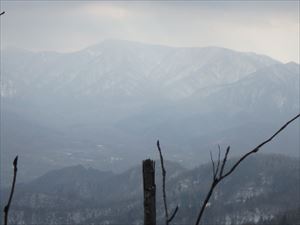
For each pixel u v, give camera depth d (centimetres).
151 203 522
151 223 519
